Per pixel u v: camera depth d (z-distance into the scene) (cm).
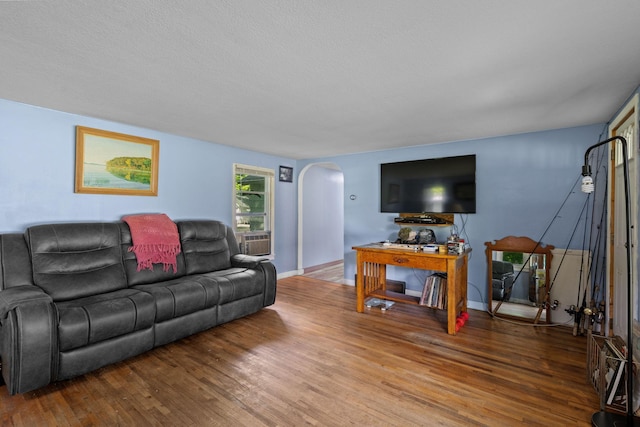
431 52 180
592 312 281
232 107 280
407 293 438
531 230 351
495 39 165
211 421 175
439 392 203
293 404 191
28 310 198
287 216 552
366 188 484
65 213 304
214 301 305
